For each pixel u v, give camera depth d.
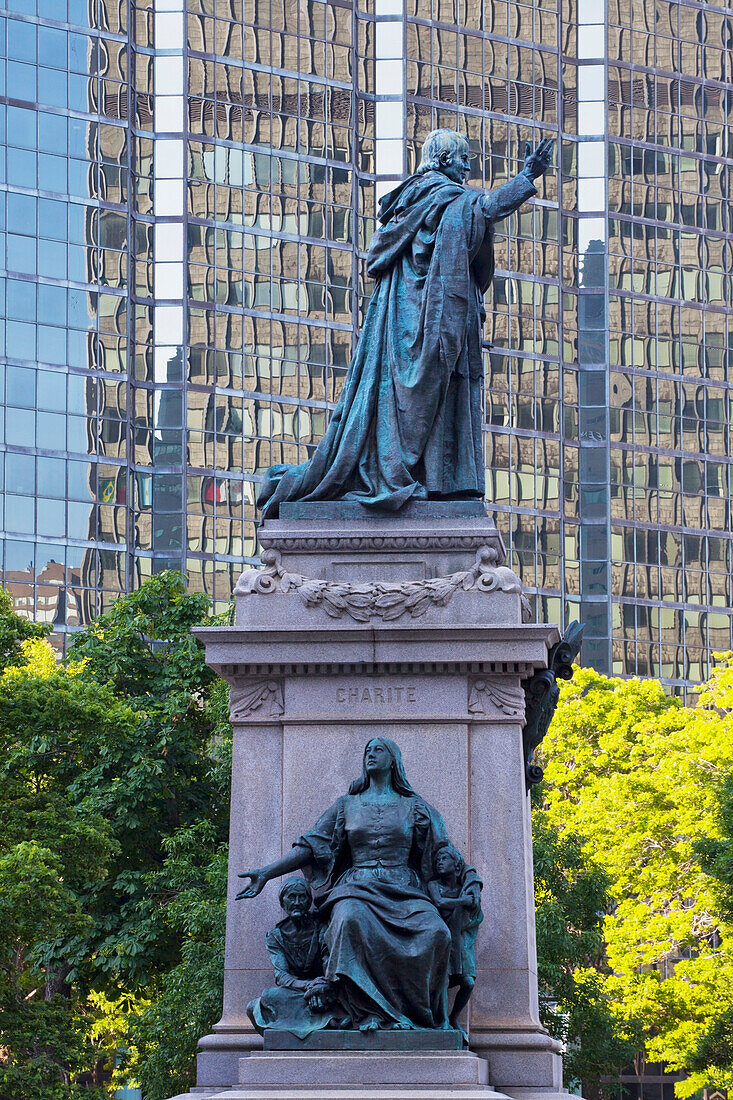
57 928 36.56
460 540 20.45
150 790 42.94
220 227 108.06
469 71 115.88
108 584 102.69
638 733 67.62
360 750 19.72
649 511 116.44
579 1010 45.12
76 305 104.12
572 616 114.31
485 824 19.42
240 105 109.50
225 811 45.09
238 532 106.06
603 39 120.56
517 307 114.81
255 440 107.12
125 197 106.38
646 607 115.19
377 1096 16.62
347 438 21.14
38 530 101.44
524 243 115.56
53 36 105.69
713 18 123.25
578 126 120.00
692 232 120.75
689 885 60.75
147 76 108.56
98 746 43.53
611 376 117.19
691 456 117.94
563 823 64.19
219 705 43.44
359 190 112.31
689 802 61.91
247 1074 17.14
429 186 22.25
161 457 105.56
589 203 119.19
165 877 42.12
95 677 46.47
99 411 103.75
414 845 18.56
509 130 116.50
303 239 109.69
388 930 17.66
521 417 113.62
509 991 18.94
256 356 107.81
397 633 19.72
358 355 21.72
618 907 61.16
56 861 36.81
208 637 19.91
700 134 122.00
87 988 44.91
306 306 109.25
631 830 62.28
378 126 113.25
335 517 20.70
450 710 19.72
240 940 19.41
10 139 103.75
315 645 19.84
